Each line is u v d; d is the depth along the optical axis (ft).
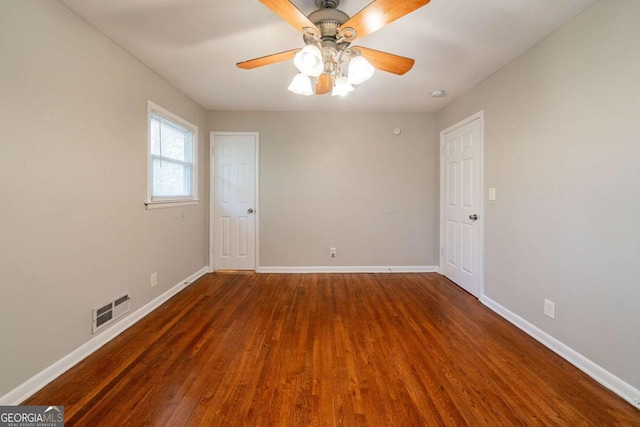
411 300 9.61
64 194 5.69
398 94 10.60
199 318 8.16
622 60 5.03
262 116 12.74
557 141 6.41
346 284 11.35
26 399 4.86
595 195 5.53
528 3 5.57
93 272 6.44
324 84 7.00
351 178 12.89
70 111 5.82
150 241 8.66
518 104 7.64
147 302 8.52
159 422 4.40
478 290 9.70
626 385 4.96
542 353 6.39
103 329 6.73
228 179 12.85
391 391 5.13
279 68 8.52
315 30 4.90
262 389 5.17
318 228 12.96
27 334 4.97
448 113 11.75
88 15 5.97
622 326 5.04
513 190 7.87
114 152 7.09
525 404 4.82
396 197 12.96
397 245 13.05
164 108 9.31
